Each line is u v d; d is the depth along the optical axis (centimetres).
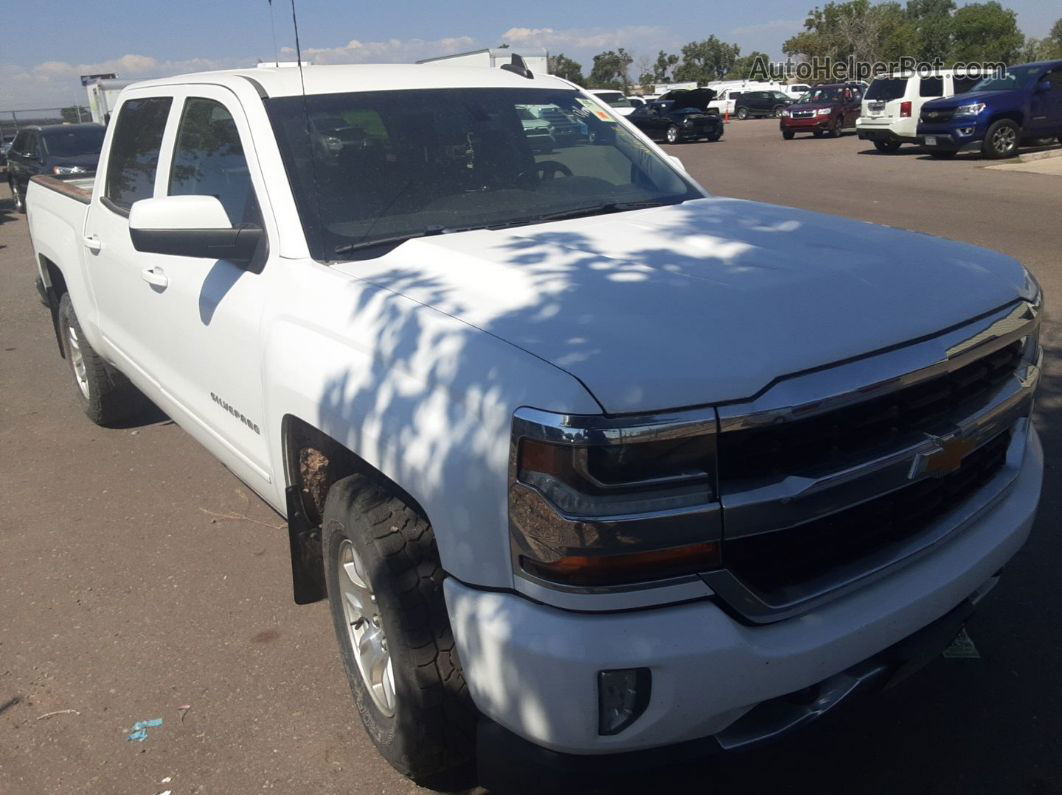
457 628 224
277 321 300
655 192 390
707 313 233
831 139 2948
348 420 256
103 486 513
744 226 320
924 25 7744
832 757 290
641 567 205
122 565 427
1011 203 1291
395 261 296
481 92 389
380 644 277
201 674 345
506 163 368
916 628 240
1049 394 557
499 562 216
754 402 207
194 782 291
